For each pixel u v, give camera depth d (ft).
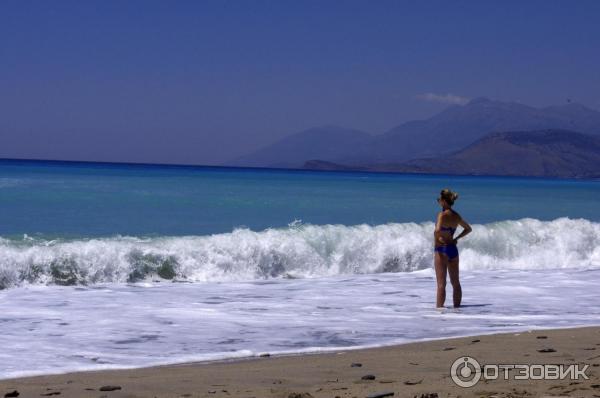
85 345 29.50
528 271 63.98
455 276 42.24
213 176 249.55
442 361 25.96
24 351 28.04
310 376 23.34
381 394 19.66
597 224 78.23
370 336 32.42
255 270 58.23
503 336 31.73
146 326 34.01
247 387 21.59
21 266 50.21
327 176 368.07
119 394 20.66
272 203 119.24
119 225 78.48
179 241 57.62
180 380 22.67
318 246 61.82
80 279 51.96
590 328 34.47
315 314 38.60
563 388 20.42
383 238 64.75
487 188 236.84
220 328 33.83
